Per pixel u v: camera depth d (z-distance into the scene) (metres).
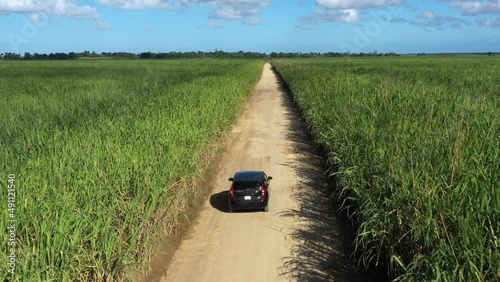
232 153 22.00
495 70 51.75
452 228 7.43
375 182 10.31
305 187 16.27
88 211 7.94
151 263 10.23
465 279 6.33
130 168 10.47
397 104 17.94
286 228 12.60
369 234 9.57
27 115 19.19
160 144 12.87
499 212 6.98
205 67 95.69
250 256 10.96
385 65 78.62
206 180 17.22
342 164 14.00
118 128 14.32
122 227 8.17
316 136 21.53
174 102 21.80
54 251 6.64
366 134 13.83
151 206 9.47
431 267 6.83
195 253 11.23
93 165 10.10
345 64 87.88
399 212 8.41
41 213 7.36
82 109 22.09
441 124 13.23
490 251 6.23
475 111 13.82
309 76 42.47
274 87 63.06
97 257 7.58
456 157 9.02
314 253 10.99
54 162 9.75
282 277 9.89
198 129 16.59
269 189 15.25
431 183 8.53
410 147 11.10
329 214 13.59
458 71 50.31
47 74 66.38
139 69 87.19
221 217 13.66
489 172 8.84
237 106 31.66
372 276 9.75
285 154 21.45
